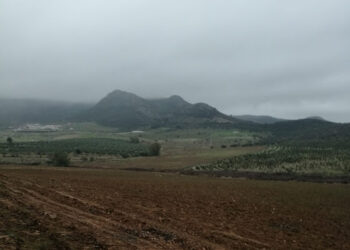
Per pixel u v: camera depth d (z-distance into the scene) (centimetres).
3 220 2012
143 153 17588
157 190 4478
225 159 13850
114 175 7600
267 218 3397
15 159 13888
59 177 5372
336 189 6525
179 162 14212
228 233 2609
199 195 4372
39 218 2164
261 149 16812
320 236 2991
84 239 1883
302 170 10781
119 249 1814
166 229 2423
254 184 6850
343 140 15888
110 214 2627
